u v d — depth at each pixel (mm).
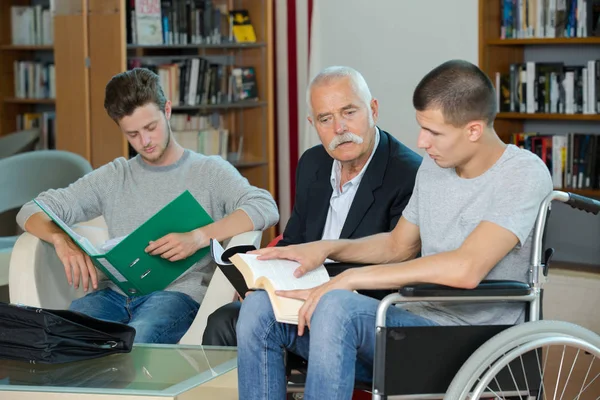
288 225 3088
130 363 2469
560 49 5273
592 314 4637
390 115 5738
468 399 2158
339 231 2965
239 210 3127
